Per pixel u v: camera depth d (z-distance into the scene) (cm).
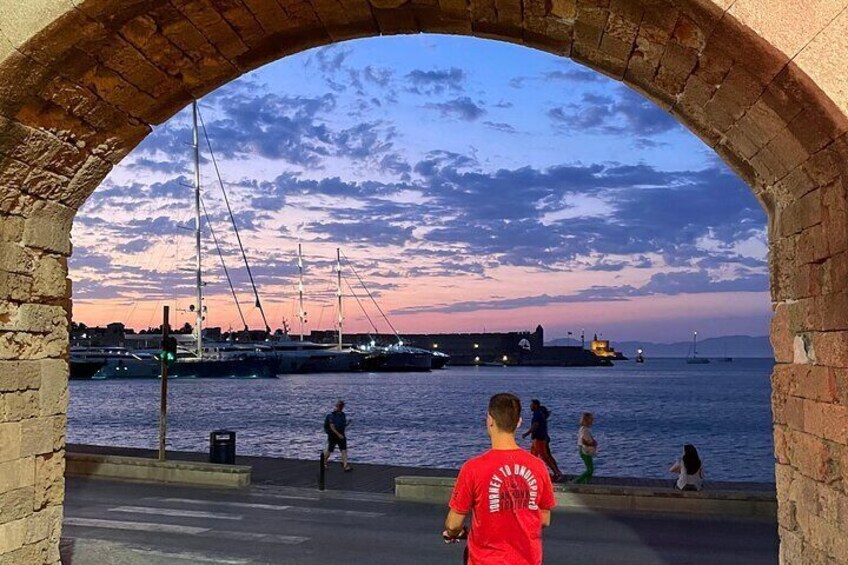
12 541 605
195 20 565
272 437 5034
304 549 1177
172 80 632
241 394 11569
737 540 1249
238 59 639
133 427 5953
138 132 671
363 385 15088
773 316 594
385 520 1422
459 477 477
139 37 561
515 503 462
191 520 1405
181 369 15725
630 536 1278
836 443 477
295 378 18912
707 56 491
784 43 429
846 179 454
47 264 659
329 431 2083
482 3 573
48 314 654
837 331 473
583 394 12194
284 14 592
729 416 7525
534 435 1920
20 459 617
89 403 9369
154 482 1878
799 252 536
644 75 585
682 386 15575
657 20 488
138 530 1305
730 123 554
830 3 423
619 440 5141
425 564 1089
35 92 554
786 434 568
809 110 445
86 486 1812
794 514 554
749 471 3631
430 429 5856
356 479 1966
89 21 520
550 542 1230
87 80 577
